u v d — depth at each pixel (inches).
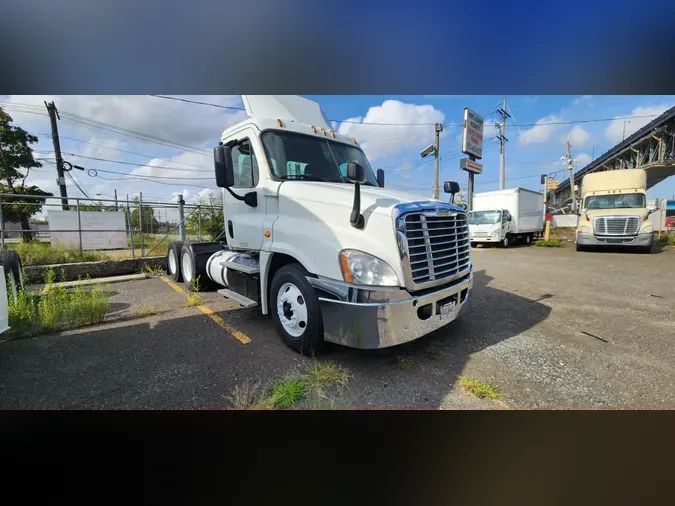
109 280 284.8
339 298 114.0
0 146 681.6
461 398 101.7
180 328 161.8
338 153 171.8
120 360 127.3
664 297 221.5
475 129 708.0
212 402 100.0
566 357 128.6
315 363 122.3
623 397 102.1
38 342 144.8
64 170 718.5
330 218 122.2
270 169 148.6
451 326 162.7
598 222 499.5
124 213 405.4
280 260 145.5
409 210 115.6
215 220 498.3
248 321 172.1
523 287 254.5
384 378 112.5
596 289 246.4
